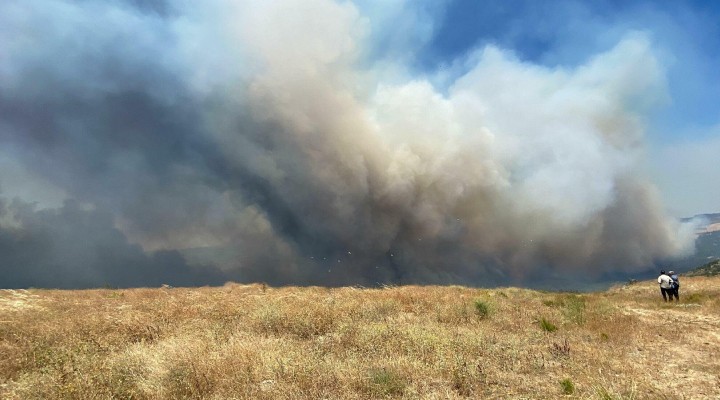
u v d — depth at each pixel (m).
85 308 13.90
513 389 5.91
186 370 5.99
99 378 5.68
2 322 10.11
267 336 8.90
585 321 11.25
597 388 5.63
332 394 5.34
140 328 9.50
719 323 11.61
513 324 10.50
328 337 8.70
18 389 5.39
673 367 7.12
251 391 5.37
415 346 7.63
